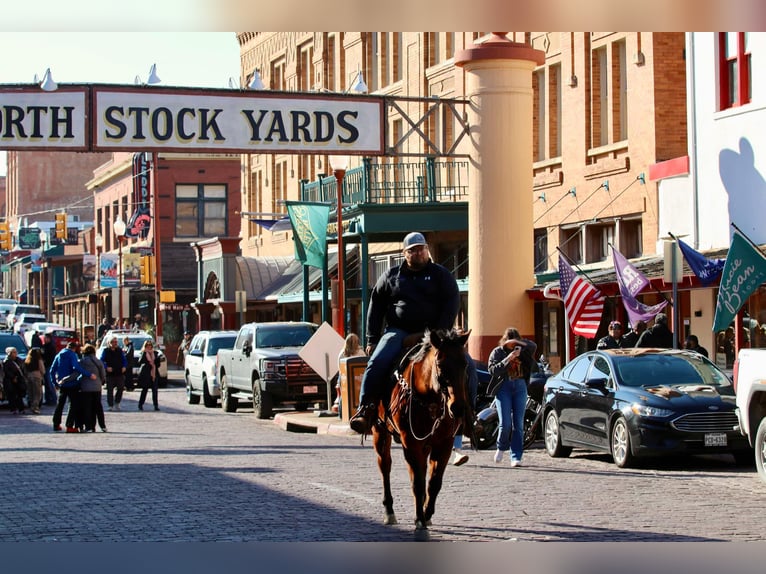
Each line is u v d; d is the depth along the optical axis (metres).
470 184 29.98
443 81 38.69
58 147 27.11
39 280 101.75
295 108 28.39
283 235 52.97
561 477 16.83
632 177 29.11
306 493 14.89
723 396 17.98
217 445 22.38
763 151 24.56
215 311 55.72
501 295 29.44
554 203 32.38
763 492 15.02
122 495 14.91
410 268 11.87
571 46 31.50
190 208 70.50
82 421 26.23
